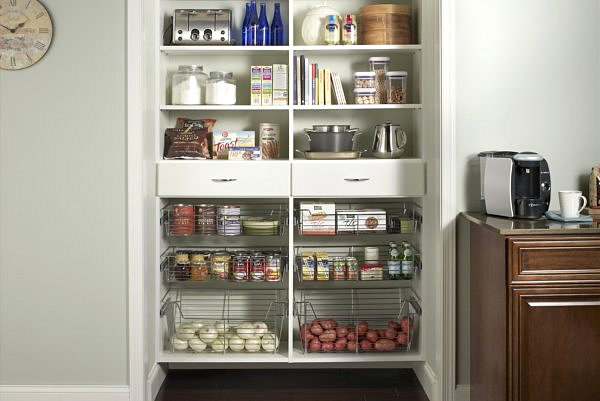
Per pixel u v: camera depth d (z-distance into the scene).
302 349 3.97
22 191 3.46
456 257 3.43
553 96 3.41
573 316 2.86
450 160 3.39
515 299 2.85
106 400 3.50
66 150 3.45
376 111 4.13
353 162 3.76
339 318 4.18
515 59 3.39
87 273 3.48
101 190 3.45
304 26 3.93
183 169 3.76
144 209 3.49
